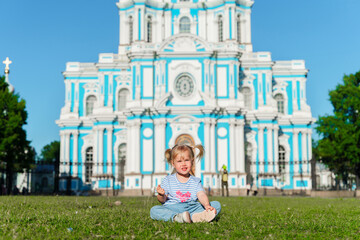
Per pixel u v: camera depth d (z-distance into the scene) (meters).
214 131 50.41
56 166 43.53
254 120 55.69
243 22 59.78
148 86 52.06
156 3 59.84
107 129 55.88
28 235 7.67
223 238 7.81
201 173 49.50
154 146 50.69
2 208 13.08
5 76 44.88
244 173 49.94
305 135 57.28
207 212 9.05
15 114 42.59
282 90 59.25
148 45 53.09
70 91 59.34
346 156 41.66
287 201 24.95
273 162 52.78
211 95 51.41
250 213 13.23
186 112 50.44
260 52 58.09
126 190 49.75
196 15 60.31
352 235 8.50
